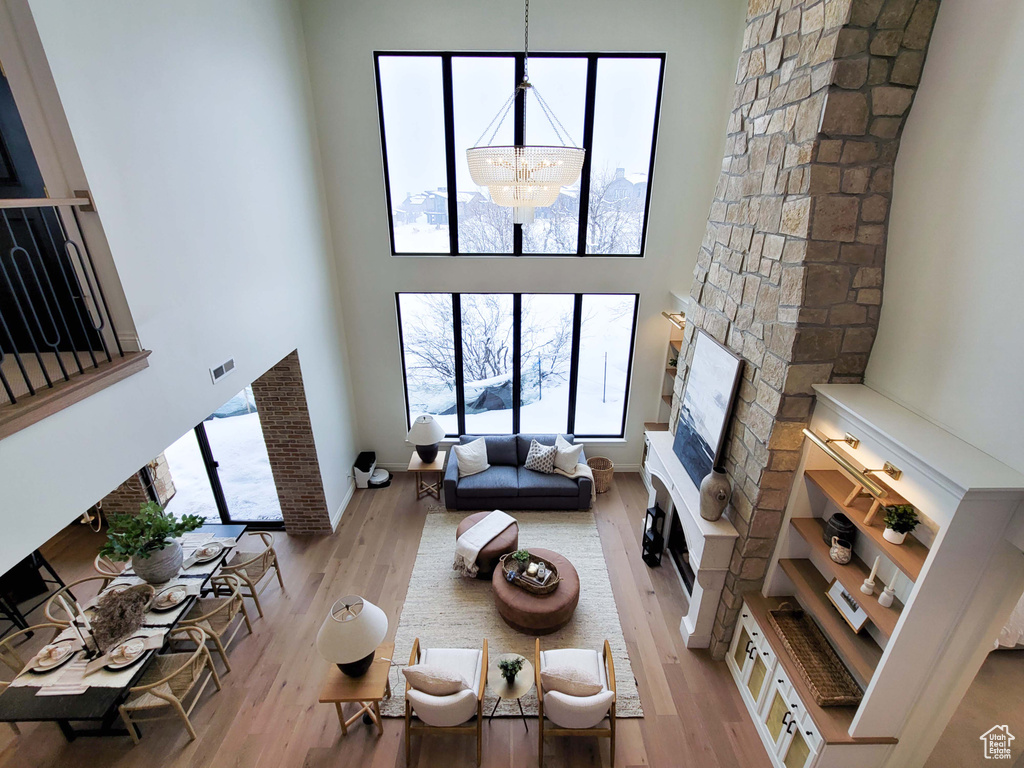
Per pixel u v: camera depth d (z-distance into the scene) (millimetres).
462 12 4863
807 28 2752
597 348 6316
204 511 5848
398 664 4043
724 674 3965
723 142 5270
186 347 3148
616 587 4824
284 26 4539
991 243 2150
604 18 4875
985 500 2100
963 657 2508
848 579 3012
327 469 5523
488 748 3436
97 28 2447
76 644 3402
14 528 2002
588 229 5715
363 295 5957
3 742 3428
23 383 2324
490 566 4855
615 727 3373
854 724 2764
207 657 3639
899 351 2732
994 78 2121
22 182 2785
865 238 2773
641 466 6754
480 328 6227
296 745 3445
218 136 3506
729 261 3740
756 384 3328
